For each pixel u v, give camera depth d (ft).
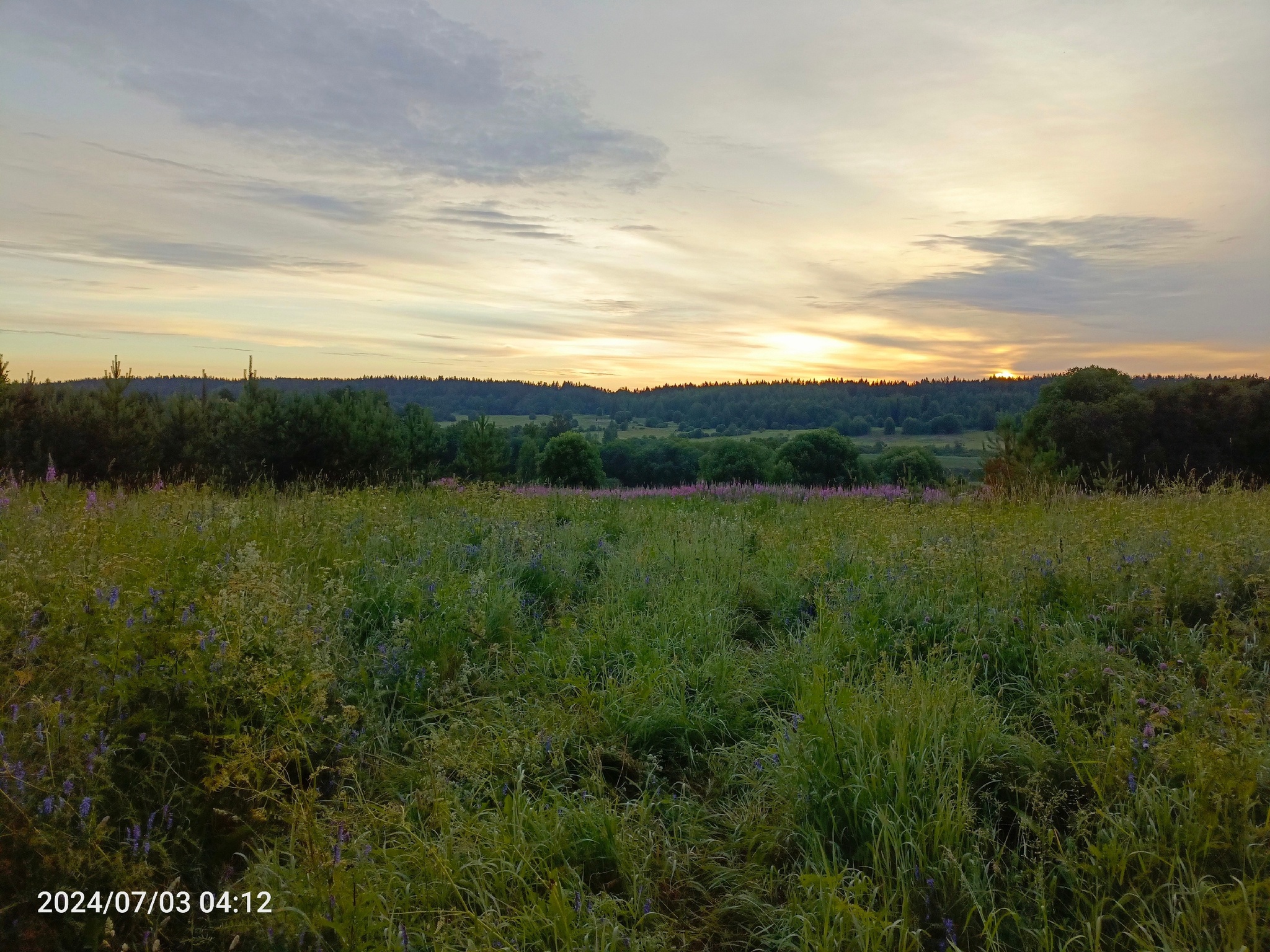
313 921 7.89
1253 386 82.43
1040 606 18.61
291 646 11.91
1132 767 10.74
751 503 41.32
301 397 51.26
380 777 11.84
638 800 12.14
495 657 16.43
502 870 9.59
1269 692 12.46
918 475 111.96
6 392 44.14
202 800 9.95
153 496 27.81
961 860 9.64
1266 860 8.93
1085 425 80.79
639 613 19.67
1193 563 18.98
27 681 9.48
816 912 9.07
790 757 11.89
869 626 17.57
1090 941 8.34
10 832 7.91
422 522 27.02
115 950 7.83
